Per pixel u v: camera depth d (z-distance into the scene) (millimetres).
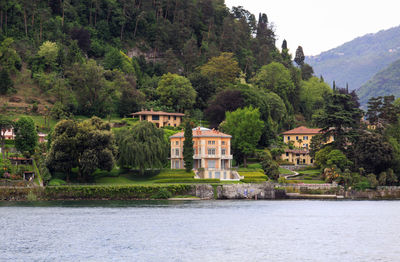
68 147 158875
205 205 149500
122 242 92688
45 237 96562
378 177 187875
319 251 86688
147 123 178875
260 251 86438
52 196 154000
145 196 158750
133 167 174250
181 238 97000
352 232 105438
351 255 83875
